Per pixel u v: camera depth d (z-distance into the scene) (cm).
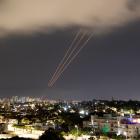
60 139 17675
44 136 17138
